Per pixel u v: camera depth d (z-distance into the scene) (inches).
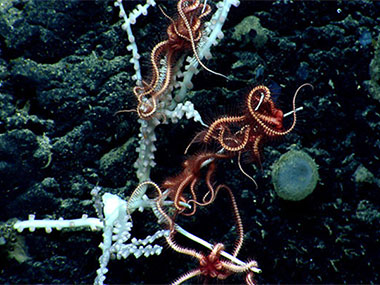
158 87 22.0
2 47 23.3
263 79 24.6
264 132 21.6
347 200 25.0
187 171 22.1
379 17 25.3
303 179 24.1
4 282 23.3
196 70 22.6
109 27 23.9
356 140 25.1
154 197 22.9
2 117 23.0
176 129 24.0
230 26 24.6
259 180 24.6
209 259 21.9
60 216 23.5
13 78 23.2
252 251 24.8
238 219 22.6
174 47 21.9
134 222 24.1
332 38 24.9
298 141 24.9
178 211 22.3
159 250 22.1
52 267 23.6
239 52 24.6
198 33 22.0
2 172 22.8
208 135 21.6
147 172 23.1
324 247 24.9
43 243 23.5
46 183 23.4
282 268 25.0
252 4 24.5
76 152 23.5
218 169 24.4
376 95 25.0
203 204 22.3
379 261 25.0
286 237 24.9
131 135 24.1
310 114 24.8
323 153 25.0
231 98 24.5
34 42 23.3
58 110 23.5
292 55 24.8
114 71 23.7
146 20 23.9
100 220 22.7
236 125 21.8
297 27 25.0
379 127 25.0
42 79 23.3
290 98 24.8
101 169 23.8
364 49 25.0
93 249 23.9
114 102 23.6
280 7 24.6
